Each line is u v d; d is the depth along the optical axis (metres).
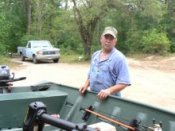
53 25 38.25
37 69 20.25
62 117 4.93
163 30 37.00
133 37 35.53
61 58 29.72
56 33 37.91
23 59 27.08
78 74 17.62
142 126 3.47
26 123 1.90
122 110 3.85
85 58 26.70
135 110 3.67
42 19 39.22
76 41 36.91
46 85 5.73
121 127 3.74
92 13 25.41
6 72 5.41
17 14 40.62
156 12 28.88
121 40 36.84
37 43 26.27
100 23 30.67
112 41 4.46
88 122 4.33
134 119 3.59
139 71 20.77
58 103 4.93
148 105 3.49
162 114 3.30
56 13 37.88
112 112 3.99
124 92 12.59
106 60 4.50
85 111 4.40
